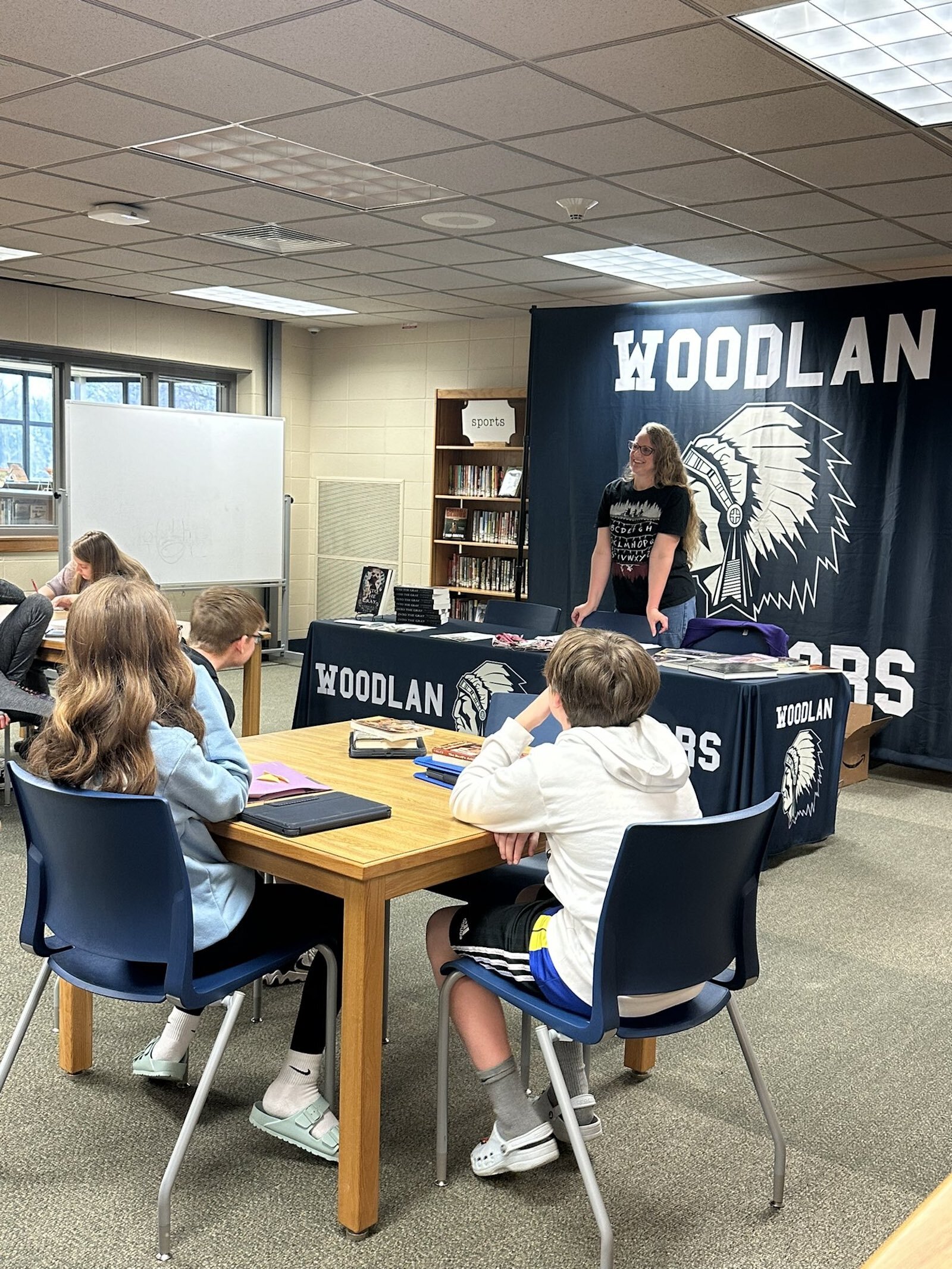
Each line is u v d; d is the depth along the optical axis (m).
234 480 8.48
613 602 7.05
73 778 2.04
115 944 2.03
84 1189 2.18
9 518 7.86
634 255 6.16
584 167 4.48
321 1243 2.04
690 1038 2.98
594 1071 2.78
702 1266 2.02
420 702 5.54
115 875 1.97
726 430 6.57
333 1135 2.28
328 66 3.51
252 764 2.64
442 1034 2.21
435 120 4.00
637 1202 2.21
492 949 2.14
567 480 7.23
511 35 3.21
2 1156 2.29
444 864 2.13
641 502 5.86
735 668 4.38
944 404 5.76
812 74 3.43
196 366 8.69
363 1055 2.02
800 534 6.32
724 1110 2.59
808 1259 2.05
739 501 6.55
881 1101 2.66
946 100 3.65
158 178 4.92
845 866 4.55
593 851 2.03
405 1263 2.00
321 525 9.58
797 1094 2.68
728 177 4.55
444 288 7.23
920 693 5.94
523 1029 2.54
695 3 2.95
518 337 8.22
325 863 2.00
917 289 5.81
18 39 3.36
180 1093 2.56
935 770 5.92
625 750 2.05
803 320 6.22
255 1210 2.13
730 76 3.46
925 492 5.86
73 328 7.86
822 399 6.18
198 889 2.14
